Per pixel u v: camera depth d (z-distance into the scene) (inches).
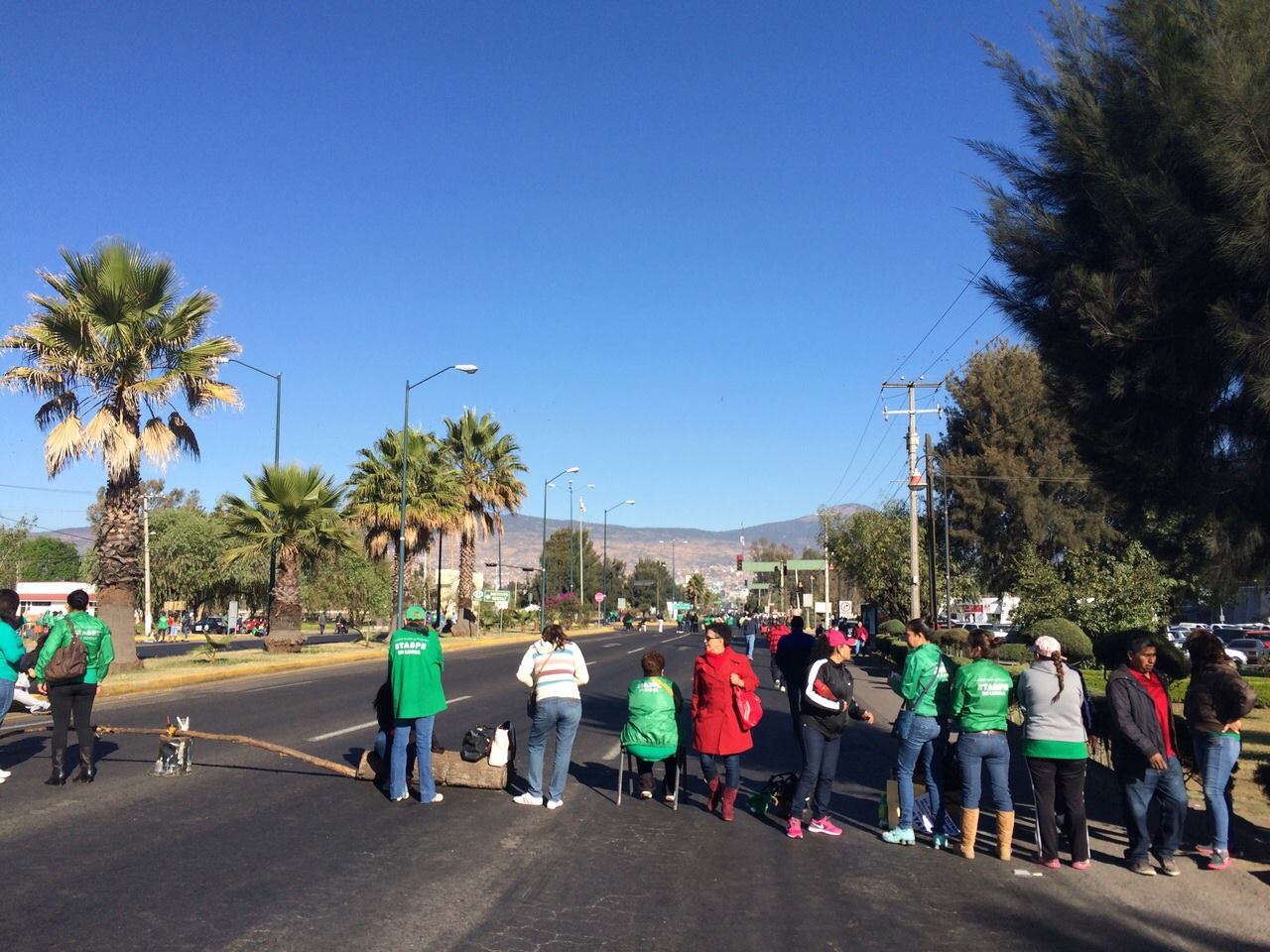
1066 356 406.0
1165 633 990.4
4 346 895.1
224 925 237.0
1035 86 405.1
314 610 2918.3
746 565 2970.0
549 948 229.6
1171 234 356.2
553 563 4822.8
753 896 277.6
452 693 844.6
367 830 341.4
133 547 959.6
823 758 354.3
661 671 407.8
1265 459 374.3
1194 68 338.0
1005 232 416.2
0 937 224.5
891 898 278.7
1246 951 238.2
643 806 402.3
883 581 1752.0
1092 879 303.6
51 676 400.2
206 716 657.0
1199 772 329.7
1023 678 326.3
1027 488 1985.7
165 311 948.6
